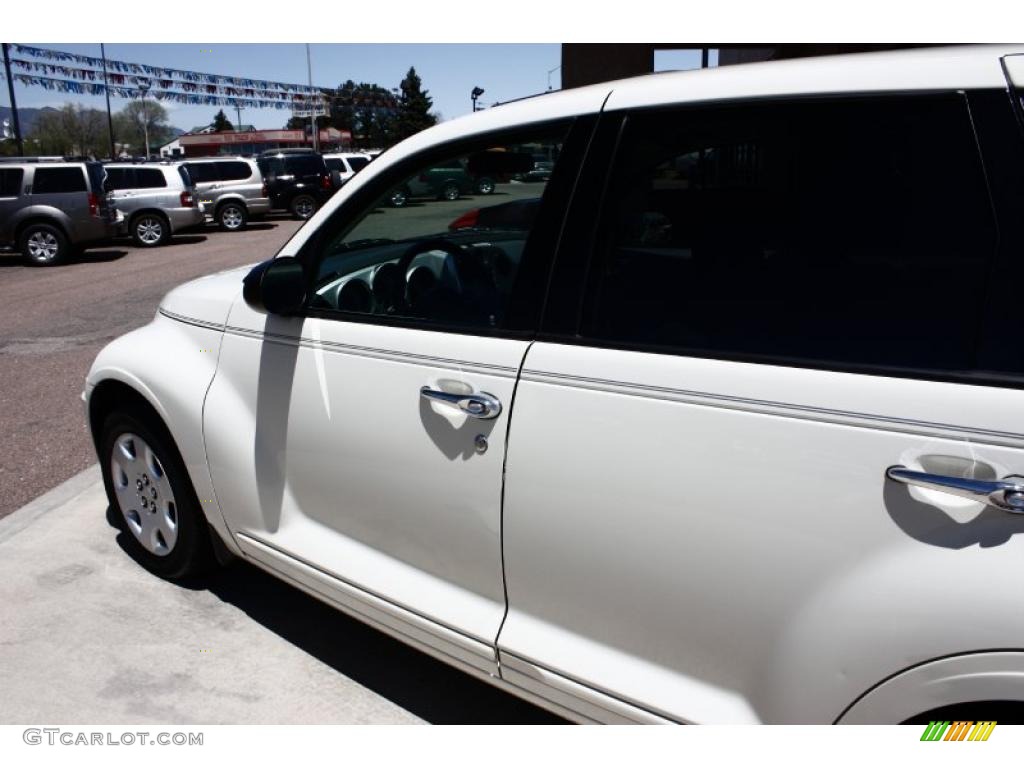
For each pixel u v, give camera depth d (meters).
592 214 1.93
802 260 1.67
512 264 2.10
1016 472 1.36
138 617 3.09
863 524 1.51
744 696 1.74
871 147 1.62
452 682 2.74
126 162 17.48
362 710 2.59
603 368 1.83
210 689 2.69
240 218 20.70
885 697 1.52
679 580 1.75
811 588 1.58
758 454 1.62
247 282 2.46
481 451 2.02
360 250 2.44
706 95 1.80
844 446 1.53
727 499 1.66
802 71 1.72
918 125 1.57
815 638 1.58
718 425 1.67
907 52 1.66
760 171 1.73
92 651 2.89
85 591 3.26
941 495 1.43
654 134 1.86
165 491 3.17
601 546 1.85
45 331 8.54
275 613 3.13
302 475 2.55
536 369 1.93
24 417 5.63
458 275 2.18
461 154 2.19
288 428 2.54
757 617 1.66
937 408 1.45
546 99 2.08
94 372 3.19
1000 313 1.45
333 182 23.72
